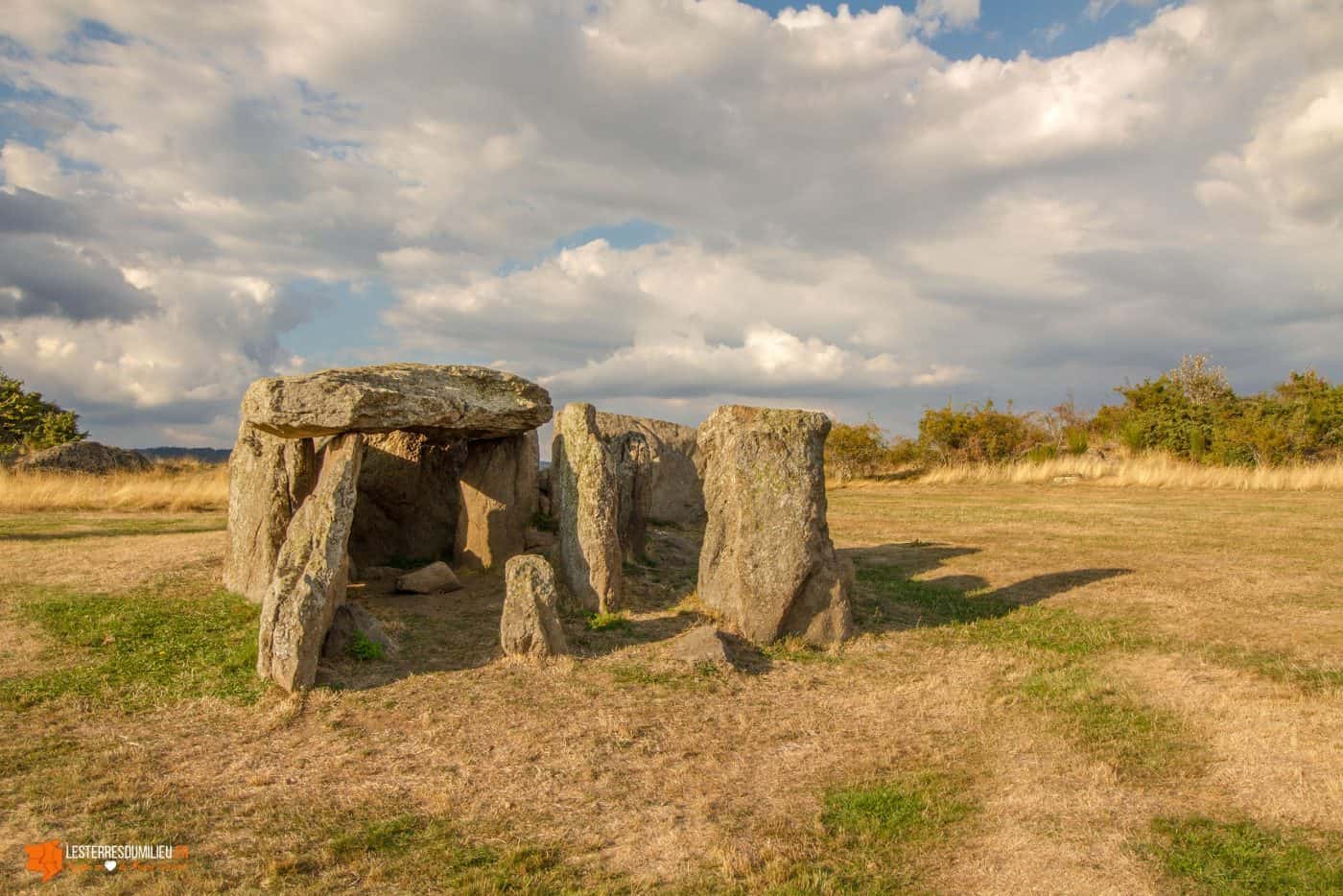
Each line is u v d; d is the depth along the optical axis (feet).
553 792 22.31
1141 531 61.00
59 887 17.67
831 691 30.17
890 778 23.13
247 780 22.82
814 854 19.24
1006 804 21.40
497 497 46.80
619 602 38.78
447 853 19.27
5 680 28.96
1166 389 130.62
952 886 17.93
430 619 37.22
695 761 24.30
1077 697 28.45
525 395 43.42
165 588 39.27
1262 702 26.84
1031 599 42.04
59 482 78.02
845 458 114.62
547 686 29.73
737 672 31.55
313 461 39.19
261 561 37.68
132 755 24.20
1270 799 20.79
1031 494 89.15
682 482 67.05
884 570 49.85
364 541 48.37
